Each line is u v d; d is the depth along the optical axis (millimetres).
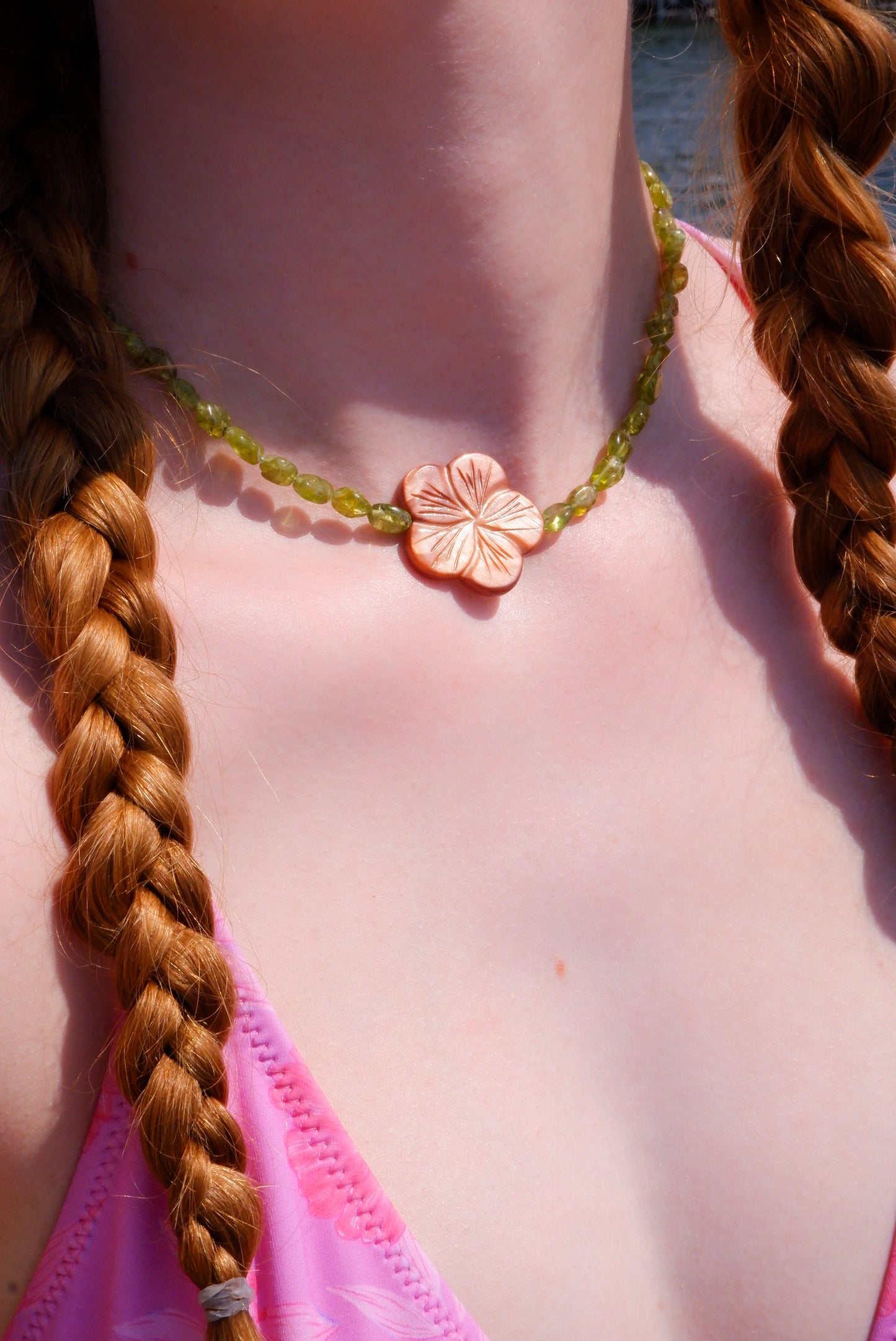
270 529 582
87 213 580
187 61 564
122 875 535
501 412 592
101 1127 543
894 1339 566
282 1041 548
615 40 584
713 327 631
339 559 583
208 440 582
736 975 576
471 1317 545
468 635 583
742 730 592
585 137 584
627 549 600
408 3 554
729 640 599
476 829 572
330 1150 546
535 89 571
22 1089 539
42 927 541
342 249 575
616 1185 562
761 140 606
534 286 584
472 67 563
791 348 601
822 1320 566
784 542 612
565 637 589
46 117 583
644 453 609
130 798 539
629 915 574
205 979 536
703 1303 564
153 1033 532
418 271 577
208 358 582
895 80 595
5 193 571
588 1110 564
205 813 559
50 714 549
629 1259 561
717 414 620
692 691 592
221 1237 531
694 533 606
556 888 572
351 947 560
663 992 572
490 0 560
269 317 580
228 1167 536
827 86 594
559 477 600
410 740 573
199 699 563
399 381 585
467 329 583
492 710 579
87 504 551
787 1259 566
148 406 580
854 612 592
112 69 574
